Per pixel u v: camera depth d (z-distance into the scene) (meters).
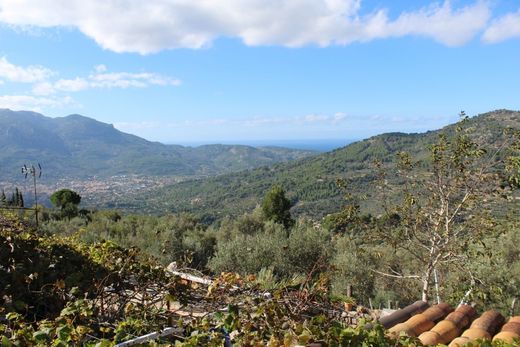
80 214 26.66
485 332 4.04
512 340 3.49
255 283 4.13
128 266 4.52
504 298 11.13
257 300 3.47
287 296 3.60
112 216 26.98
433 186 9.38
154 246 17.12
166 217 26.30
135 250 4.89
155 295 4.08
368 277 14.29
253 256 16.25
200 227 26.39
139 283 4.25
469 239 9.07
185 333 3.40
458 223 9.34
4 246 4.71
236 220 25.89
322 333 3.04
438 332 3.99
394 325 4.36
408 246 10.38
